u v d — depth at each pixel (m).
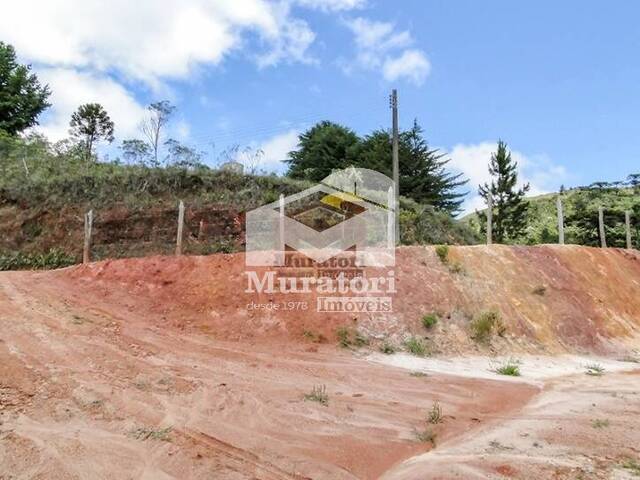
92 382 6.13
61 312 8.92
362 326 10.24
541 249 14.98
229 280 10.86
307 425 5.53
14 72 31.70
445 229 22.06
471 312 11.42
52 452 4.36
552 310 12.47
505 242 24.45
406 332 10.35
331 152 35.00
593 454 4.95
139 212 17.66
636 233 23.56
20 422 4.87
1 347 6.78
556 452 4.99
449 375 8.43
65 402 5.47
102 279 10.89
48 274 11.27
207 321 9.84
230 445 4.84
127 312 9.64
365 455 4.82
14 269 15.25
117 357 7.27
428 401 6.77
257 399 6.26
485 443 5.26
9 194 18.22
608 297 14.02
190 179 19.81
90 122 30.22
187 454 4.56
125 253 16.28
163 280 10.84
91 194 18.39
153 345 8.21
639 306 14.48
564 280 13.87
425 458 4.84
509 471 4.50
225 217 17.92
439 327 10.71
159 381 6.54
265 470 4.38
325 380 7.51
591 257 15.63
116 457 4.39
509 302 12.20
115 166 22.33
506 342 10.88
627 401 7.11
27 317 8.34
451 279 12.29
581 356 11.00
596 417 6.25
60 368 6.44
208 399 6.07
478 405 6.71
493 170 26.05
